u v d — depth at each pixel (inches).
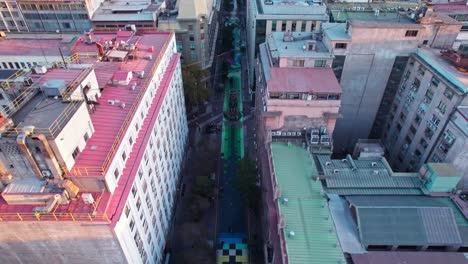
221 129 3703.3
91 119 1680.6
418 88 2479.1
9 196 1333.7
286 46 2534.5
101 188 1403.8
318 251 1651.1
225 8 7130.9
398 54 2551.7
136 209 1646.2
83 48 2397.9
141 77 2085.4
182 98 3078.2
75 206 1357.0
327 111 2235.5
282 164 2145.7
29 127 1250.0
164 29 3863.2
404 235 1727.4
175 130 2746.1
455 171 1956.2
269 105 2204.7
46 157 1290.6
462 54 2326.5
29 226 1357.0
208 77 4156.0
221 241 2486.5
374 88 2743.6
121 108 1781.5
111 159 1422.2
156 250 2050.9
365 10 3339.1
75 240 1427.2
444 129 2210.9
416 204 1875.0
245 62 5044.3
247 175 2496.3
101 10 4101.9
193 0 3725.4
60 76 1678.2
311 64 2409.0
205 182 2706.7
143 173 1782.7
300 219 1797.5
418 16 2546.8
